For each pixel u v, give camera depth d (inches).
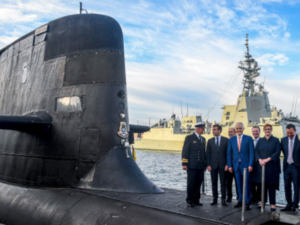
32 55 281.0
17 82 298.0
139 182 219.0
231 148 218.8
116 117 231.8
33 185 243.3
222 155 218.8
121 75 241.4
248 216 172.9
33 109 266.2
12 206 232.7
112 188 211.8
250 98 1723.7
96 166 221.8
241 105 1736.0
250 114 1713.8
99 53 237.8
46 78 260.1
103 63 236.2
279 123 1551.4
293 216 179.0
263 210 186.5
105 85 233.1
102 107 229.3
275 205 207.0
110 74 235.5
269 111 1745.8
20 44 303.7
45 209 208.5
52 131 243.3
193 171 200.8
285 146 214.7
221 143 222.2
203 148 211.3
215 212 178.2
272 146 214.1
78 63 242.2
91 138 226.1
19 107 286.4
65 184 229.8
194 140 210.5
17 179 257.6
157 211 174.7
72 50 247.3
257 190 232.7
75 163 228.5
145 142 2306.8
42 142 245.9
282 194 652.7
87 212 187.9
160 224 160.2
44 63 264.8
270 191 207.2
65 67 248.1
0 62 342.6
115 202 190.5
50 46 262.8
